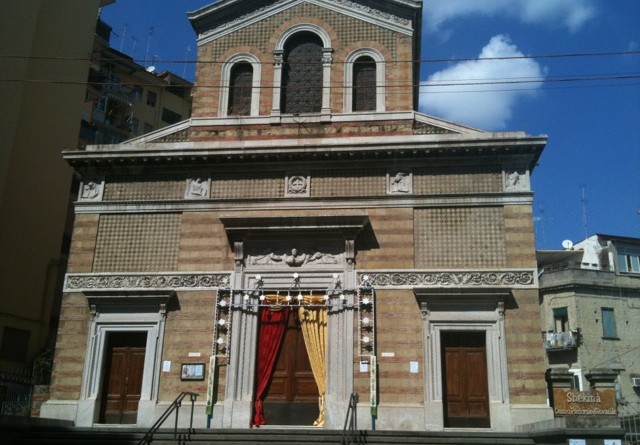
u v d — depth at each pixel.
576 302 38.97
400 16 25.70
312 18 26.19
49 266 32.03
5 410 24.41
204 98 25.67
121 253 23.72
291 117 24.81
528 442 18.12
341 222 22.53
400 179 23.30
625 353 38.47
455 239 22.53
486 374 21.50
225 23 26.58
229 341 22.27
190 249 23.39
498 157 23.03
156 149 24.11
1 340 29.11
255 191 23.81
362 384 21.39
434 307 21.89
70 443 18.44
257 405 21.88
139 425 21.56
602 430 16.48
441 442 18.12
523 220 22.38
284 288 22.70
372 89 25.28
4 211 30.20
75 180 37.97
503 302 21.56
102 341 22.78
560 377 20.44
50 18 34.41
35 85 32.88
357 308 22.11
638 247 43.53
